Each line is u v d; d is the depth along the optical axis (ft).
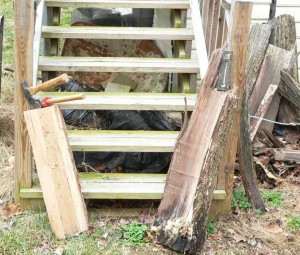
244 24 8.25
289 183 10.41
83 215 8.55
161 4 11.08
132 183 9.00
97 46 11.94
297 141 11.76
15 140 8.74
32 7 8.20
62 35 10.44
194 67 10.03
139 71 9.95
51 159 8.52
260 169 10.37
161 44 12.85
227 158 8.94
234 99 8.28
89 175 9.19
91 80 11.91
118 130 9.95
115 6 11.02
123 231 8.70
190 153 8.46
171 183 8.54
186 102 9.24
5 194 9.43
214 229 8.95
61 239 8.43
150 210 9.18
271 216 9.38
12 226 8.70
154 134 9.42
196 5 10.98
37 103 8.61
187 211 8.23
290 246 8.71
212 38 12.21
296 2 13.89
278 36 12.28
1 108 12.42
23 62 8.40
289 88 11.65
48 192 8.51
